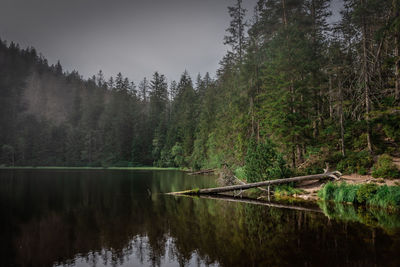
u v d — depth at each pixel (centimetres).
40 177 3734
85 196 1967
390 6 1927
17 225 1167
